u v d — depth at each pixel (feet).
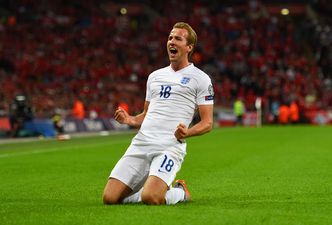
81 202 33.81
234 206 31.45
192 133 31.32
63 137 106.42
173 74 32.55
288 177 47.55
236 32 234.38
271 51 222.28
